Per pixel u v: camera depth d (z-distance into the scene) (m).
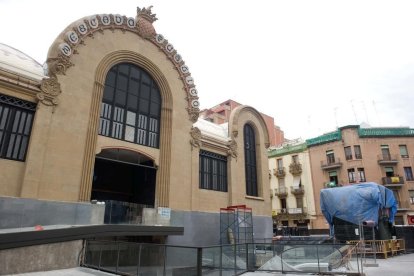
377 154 43.84
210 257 11.01
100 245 12.27
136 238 18.06
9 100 14.34
